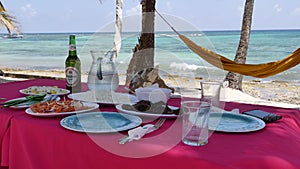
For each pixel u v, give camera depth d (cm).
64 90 179
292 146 99
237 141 102
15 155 125
